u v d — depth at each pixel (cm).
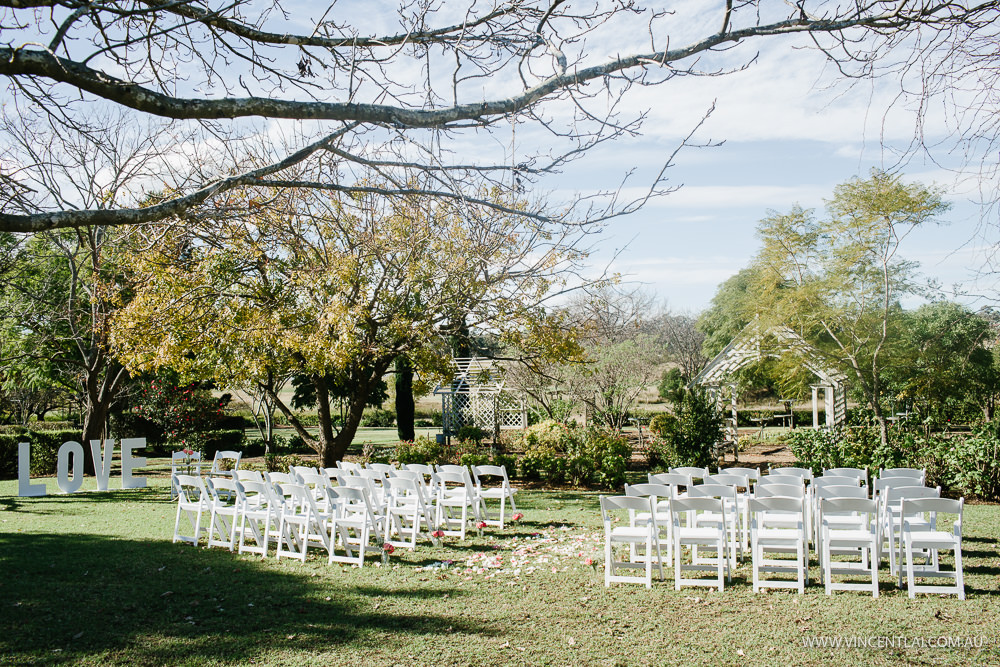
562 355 1270
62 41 297
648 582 617
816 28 317
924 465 1147
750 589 610
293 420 1477
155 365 1174
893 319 1645
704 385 1859
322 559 752
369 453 1642
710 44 324
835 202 1457
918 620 511
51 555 764
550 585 627
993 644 456
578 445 1589
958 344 1719
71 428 2480
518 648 461
